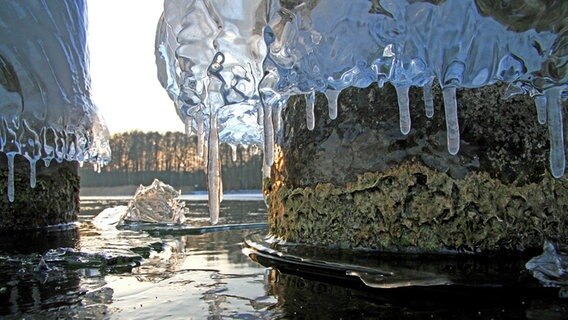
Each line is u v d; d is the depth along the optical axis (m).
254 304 0.40
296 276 0.50
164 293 0.44
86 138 1.12
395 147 0.55
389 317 0.35
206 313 0.38
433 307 0.37
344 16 0.48
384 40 0.47
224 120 0.84
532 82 0.44
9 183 0.88
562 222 0.53
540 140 0.54
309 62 0.50
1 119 0.87
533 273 0.43
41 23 0.97
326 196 0.59
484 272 0.44
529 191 0.53
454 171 0.53
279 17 0.50
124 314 0.38
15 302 0.41
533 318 0.34
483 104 0.53
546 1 0.41
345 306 0.38
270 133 0.52
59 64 1.01
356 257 0.53
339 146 0.59
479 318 0.34
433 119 0.54
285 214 0.65
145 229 0.97
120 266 0.57
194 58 0.60
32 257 0.62
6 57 0.89
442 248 0.53
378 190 0.55
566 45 0.42
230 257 0.63
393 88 0.56
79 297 0.43
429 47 0.45
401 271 0.46
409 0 0.45
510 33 0.43
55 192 1.02
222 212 1.41
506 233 0.52
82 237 0.84
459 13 0.43
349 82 0.50
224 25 0.57
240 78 0.58
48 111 0.97
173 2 0.64
